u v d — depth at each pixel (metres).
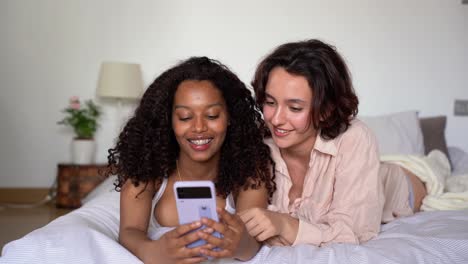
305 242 1.51
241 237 1.29
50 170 4.26
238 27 4.19
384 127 3.41
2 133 4.21
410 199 2.14
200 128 1.42
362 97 4.21
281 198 1.74
